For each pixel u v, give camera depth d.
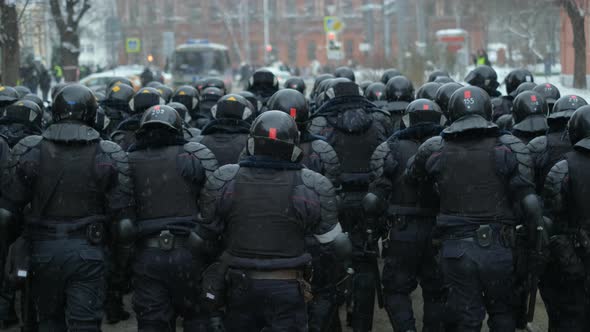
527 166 14.10
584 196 14.39
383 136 19.05
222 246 13.09
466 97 14.48
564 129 16.47
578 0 52.75
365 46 108.94
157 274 14.32
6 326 19.12
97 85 88.00
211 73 120.12
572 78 56.22
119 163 14.41
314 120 18.97
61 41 72.50
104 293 14.42
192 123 25.48
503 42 136.12
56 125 14.39
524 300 18.69
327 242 12.52
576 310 15.26
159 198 14.54
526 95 18.47
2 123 19.02
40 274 14.11
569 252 14.77
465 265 14.01
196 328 14.58
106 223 14.47
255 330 12.51
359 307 17.31
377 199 16.53
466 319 14.02
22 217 14.48
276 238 12.19
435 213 16.25
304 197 12.27
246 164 12.50
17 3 52.16
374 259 17.17
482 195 14.11
